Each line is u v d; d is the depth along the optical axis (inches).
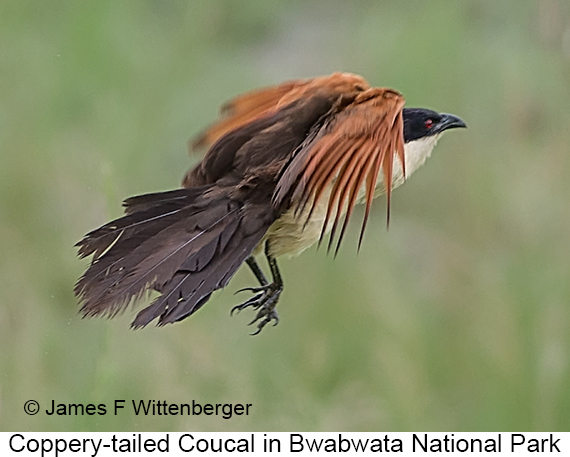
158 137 770.8
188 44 829.2
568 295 561.3
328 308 594.6
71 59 773.3
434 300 621.6
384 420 552.1
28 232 657.0
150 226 374.3
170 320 353.4
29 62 769.6
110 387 506.0
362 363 576.4
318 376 572.1
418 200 749.9
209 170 400.8
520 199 694.5
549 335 553.0
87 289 357.4
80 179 685.3
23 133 712.4
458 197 721.6
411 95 793.6
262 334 590.6
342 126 367.2
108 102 759.7
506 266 598.5
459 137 770.8
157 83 796.0
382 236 678.5
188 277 363.3
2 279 626.5
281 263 620.1
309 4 1039.0
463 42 824.9
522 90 798.5
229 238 376.2
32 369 541.0
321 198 390.9
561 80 796.0
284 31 1005.8
